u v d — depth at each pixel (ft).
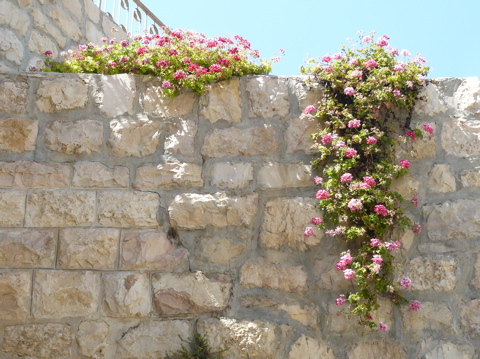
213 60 11.01
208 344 9.86
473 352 9.74
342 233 10.14
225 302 10.07
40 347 9.80
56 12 15.33
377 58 10.83
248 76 10.91
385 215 9.86
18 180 10.34
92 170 10.46
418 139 10.55
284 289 10.18
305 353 9.90
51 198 10.29
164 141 10.66
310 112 10.52
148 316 10.00
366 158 10.32
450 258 10.08
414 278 10.08
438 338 9.86
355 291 10.07
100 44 17.75
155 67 10.94
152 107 10.77
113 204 10.34
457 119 10.61
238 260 10.28
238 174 10.53
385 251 9.82
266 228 10.36
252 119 10.76
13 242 10.07
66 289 9.99
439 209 10.28
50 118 10.70
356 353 9.91
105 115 10.73
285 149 10.63
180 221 10.34
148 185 10.47
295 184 10.48
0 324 9.85
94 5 17.46
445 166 10.45
